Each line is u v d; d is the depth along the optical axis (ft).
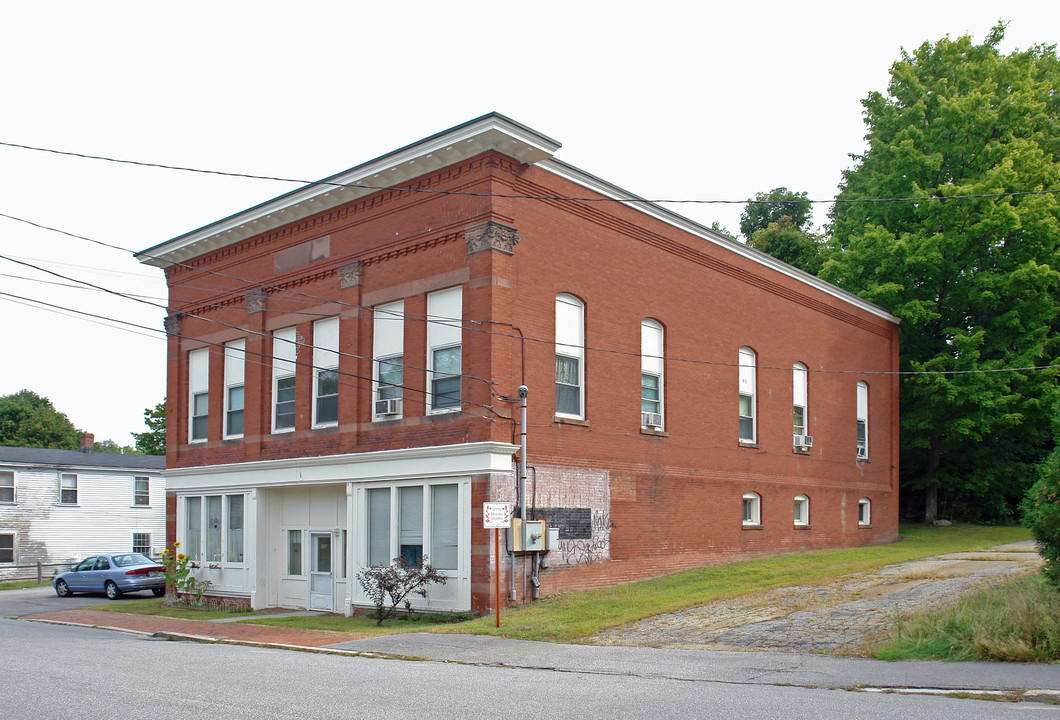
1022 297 115.44
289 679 39.09
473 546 62.69
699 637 49.47
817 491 98.27
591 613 58.70
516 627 55.21
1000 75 124.26
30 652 50.47
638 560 73.92
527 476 64.80
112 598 106.01
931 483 122.72
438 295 67.67
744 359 89.97
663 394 78.54
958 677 35.68
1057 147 125.49
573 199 70.38
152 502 164.76
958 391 112.37
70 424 258.98
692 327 82.64
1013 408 114.62
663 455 77.77
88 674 40.75
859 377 108.27
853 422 106.32
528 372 65.77
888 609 51.88
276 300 80.84
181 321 91.40
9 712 31.04
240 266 84.89
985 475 121.80
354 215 74.08
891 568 71.20
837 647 43.86
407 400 68.39
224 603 81.15
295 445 77.00
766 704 31.37
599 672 40.57
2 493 144.56
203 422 88.63
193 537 88.17
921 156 117.39
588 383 71.05
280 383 80.53
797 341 97.66
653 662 42.73
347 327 73.41
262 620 69.62
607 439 72.38
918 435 122.01
